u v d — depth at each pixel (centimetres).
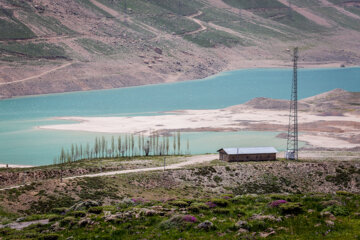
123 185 14488
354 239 5850
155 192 14238
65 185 13425
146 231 6869
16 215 10900
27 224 8181
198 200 9031
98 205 9131
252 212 7581
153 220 7369
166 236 6531
